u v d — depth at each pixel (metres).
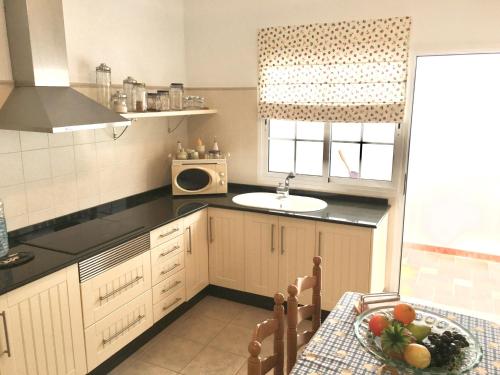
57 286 2.29
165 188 4.10
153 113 3.30
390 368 1.55
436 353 1.42
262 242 3.45
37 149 2.85
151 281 3.01
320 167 3.86
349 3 3.38
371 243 3.03
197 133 4.29
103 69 3.13
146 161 3.84
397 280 3.67
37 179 2.87
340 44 3.43
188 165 3.82
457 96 4.84
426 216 5.20
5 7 2.50
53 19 2.59
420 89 4.94
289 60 3.66
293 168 3.98
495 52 3.04
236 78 3.99
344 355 1.69
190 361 2.95
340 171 3.79
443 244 5.18
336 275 3.21
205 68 4.12
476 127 4.83
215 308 3.66
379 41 3.29
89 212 3.29
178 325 3.39
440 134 4.97
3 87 2.56
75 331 2.43
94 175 3.31
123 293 2.76
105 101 3.21
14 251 2.48
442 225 5.14
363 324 1.79
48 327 2.27
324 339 1.80
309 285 2.10
